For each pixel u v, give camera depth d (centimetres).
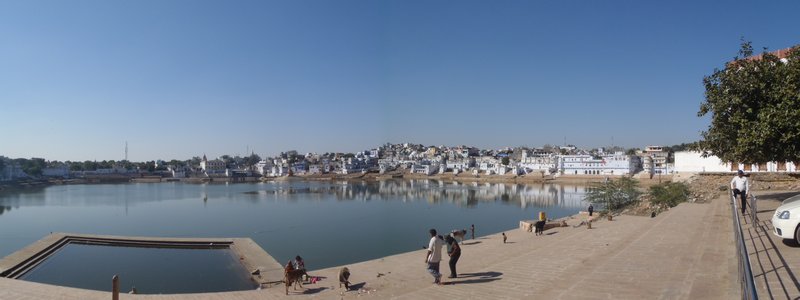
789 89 1714
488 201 9062
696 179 4334
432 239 1415
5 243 4903
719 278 996
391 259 2727
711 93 2073
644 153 17875
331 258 3891
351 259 3841
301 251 4212
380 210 7625
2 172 16462
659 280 1056
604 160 15025
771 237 1239
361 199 10025
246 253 3366
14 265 3064
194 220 6569
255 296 1781
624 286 1040
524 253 2072
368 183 17875
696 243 1487
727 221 1906
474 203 8675
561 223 3838
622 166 14550
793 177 3309
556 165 16725
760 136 1780
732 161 2142
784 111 1708
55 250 3816
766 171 3881
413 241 4691
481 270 1599
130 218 6900
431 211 7362
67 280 2998
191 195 11600
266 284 2486
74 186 16825
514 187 13575
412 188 13875
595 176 14625
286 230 5519
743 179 1745
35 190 14138
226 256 3534
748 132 1841
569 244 1981
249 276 2903
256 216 6962
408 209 7725
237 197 10869
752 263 991
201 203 9312
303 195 11462
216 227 5847
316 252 4159
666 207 3378
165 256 3606
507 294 1146
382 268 2394
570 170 15938
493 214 6850
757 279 861
